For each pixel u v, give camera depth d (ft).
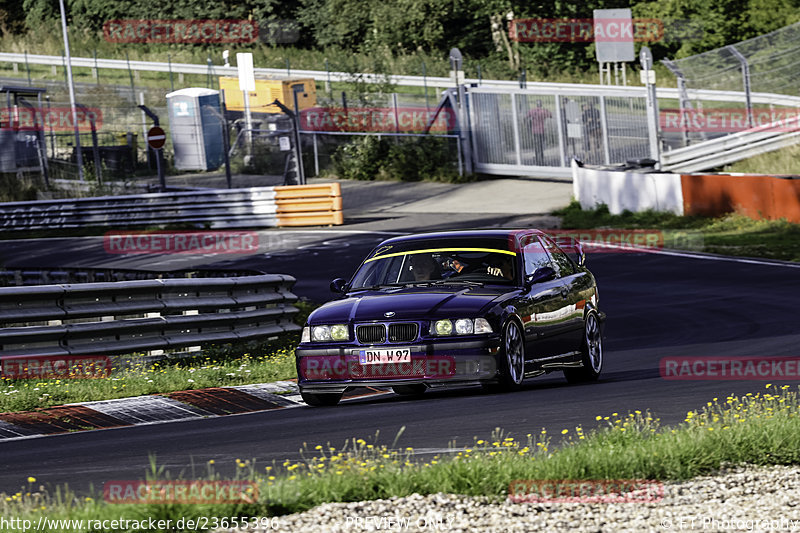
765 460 84.43
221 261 335.88
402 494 73.92
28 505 73.72
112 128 605.73
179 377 148.46
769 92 474.90
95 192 504.84
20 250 393.09
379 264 142.72
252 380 153.28
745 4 637.30
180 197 419.33
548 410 115.44
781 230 333.62
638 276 279.69
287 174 466.29
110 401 135.64
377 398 142.92
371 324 127.54
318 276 296.92
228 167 435.53
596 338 153.38
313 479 75.87
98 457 100.68
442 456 87.97
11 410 128.88
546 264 146.30
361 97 551.59
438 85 638.53
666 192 370.32
